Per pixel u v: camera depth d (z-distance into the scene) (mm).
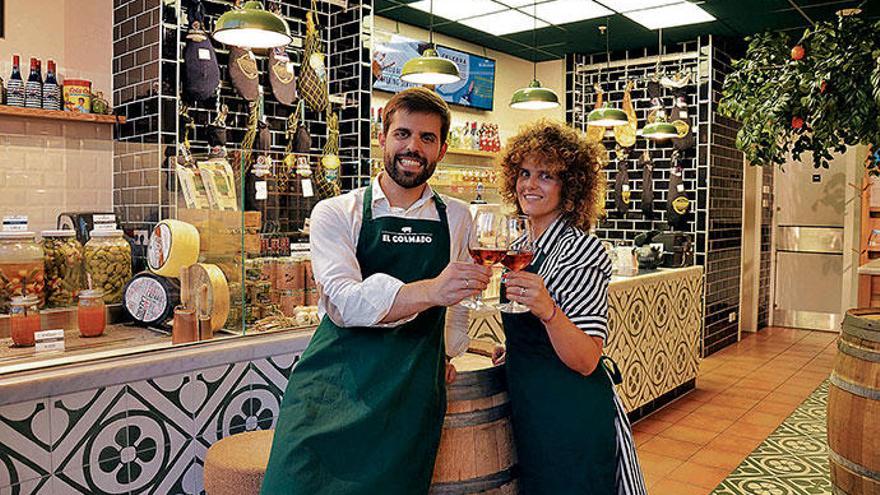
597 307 1755
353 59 4488
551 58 7402
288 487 1431
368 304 1467
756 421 4680
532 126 1923
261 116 4137
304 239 2531
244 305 2303
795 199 8148
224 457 1862
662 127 5473
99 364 1928
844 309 7883
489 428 1745
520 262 1616
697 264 6586
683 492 3508
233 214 2271
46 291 2123
